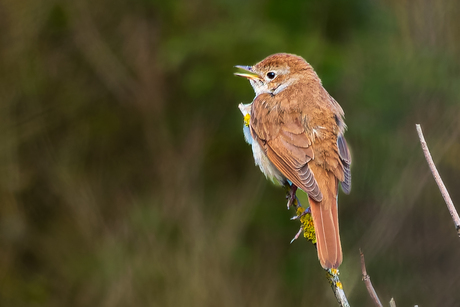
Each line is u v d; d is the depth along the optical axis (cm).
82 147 1466
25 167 1427
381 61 1286
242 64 1233
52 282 1343
